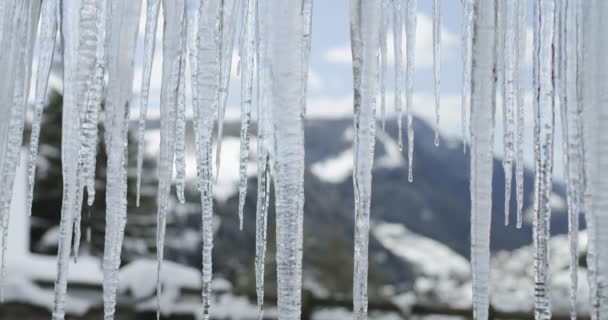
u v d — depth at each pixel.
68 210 1.57
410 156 1.67
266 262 11.06
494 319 4.32
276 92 1.46
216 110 1.54
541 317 1.42
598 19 1.39
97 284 5.14
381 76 1.58
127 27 1.60
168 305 4.95
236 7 1.58
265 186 1.47
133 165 13.82
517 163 1.54
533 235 1.46
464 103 1.71
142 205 13.98
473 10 1.51
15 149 1.68
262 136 1.48
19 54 1.68
